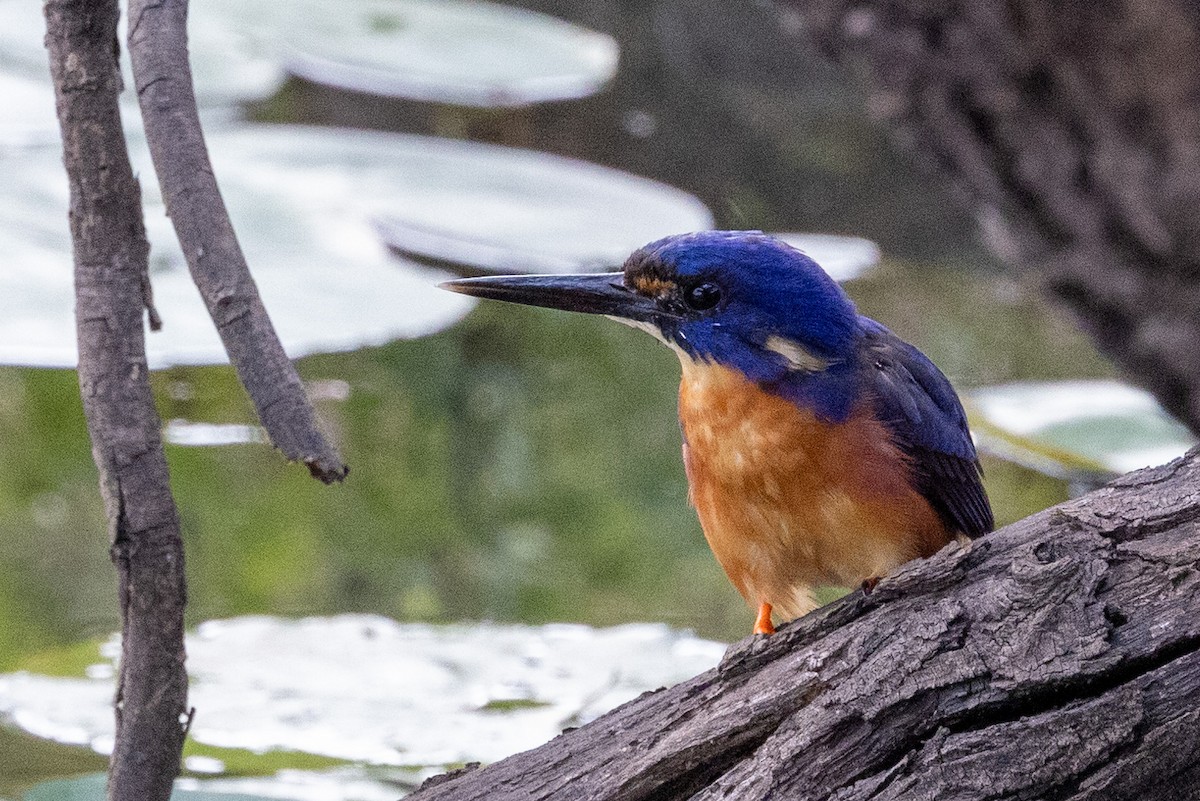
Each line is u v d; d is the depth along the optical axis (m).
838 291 7.39
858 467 6.96
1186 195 11.21
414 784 8.06
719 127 16.41
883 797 5.38
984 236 14.96
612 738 5.88
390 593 13.45
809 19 12.27
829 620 5.75
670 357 14.91
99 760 8.42
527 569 13.63
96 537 13.70
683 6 16.58
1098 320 12.38
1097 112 11.27
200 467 13.42
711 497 7.30
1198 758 5.34
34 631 12.85
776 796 5.48
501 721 8.93
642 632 10.47
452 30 15.60
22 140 12.97
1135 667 5.41
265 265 11.82
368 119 16.36
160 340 10.62
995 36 11.22
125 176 5.02
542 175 13.70
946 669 5.47
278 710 8.96
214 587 13.25
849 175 16.14
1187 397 12.23
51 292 10.98
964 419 7.87
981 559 5.67
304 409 4.54
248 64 14.67
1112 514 5.67
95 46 4.95
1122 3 10.68
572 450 14.43
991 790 5.32
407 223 12.45
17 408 13.93
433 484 14.02
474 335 14.61
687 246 7.30
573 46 15.97
